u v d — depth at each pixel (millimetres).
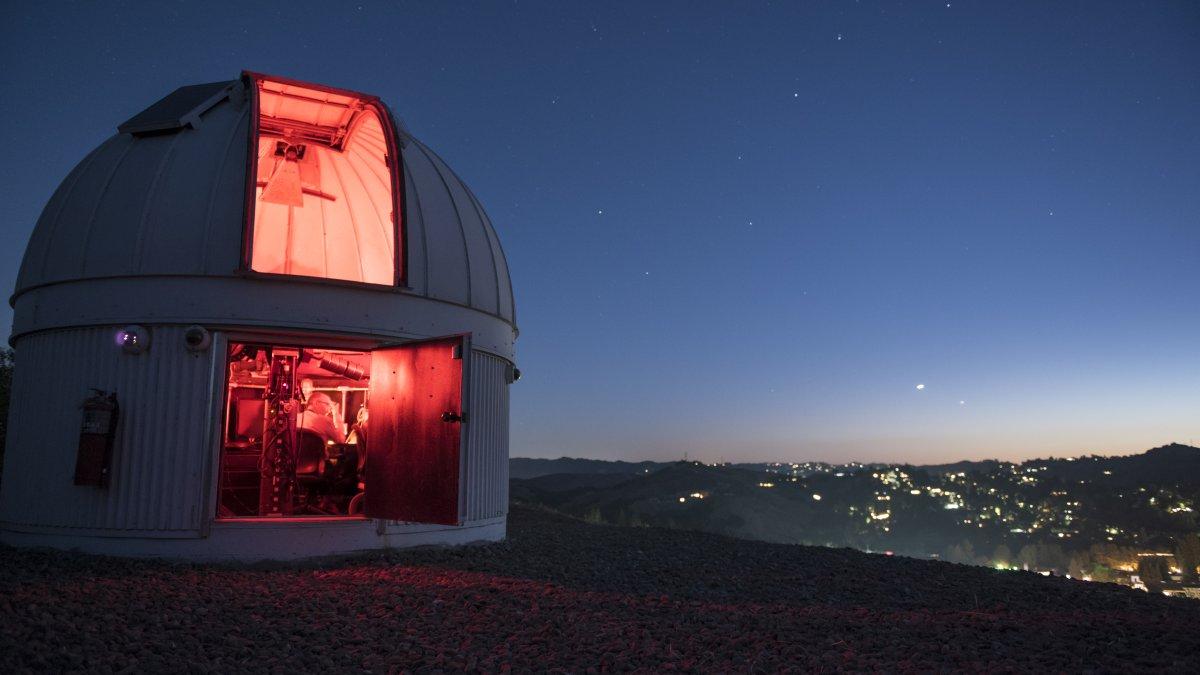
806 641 6055
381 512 10594
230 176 10906
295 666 5289
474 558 10930
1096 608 8828
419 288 11664
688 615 7070
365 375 13719
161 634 5859
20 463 10961
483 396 12797
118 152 11539
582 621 6664
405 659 5477
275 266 14469
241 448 13008
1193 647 5844
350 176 14523
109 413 10156
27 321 11227
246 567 10008
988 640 6164
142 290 10422
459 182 13766
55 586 7617
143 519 10094
